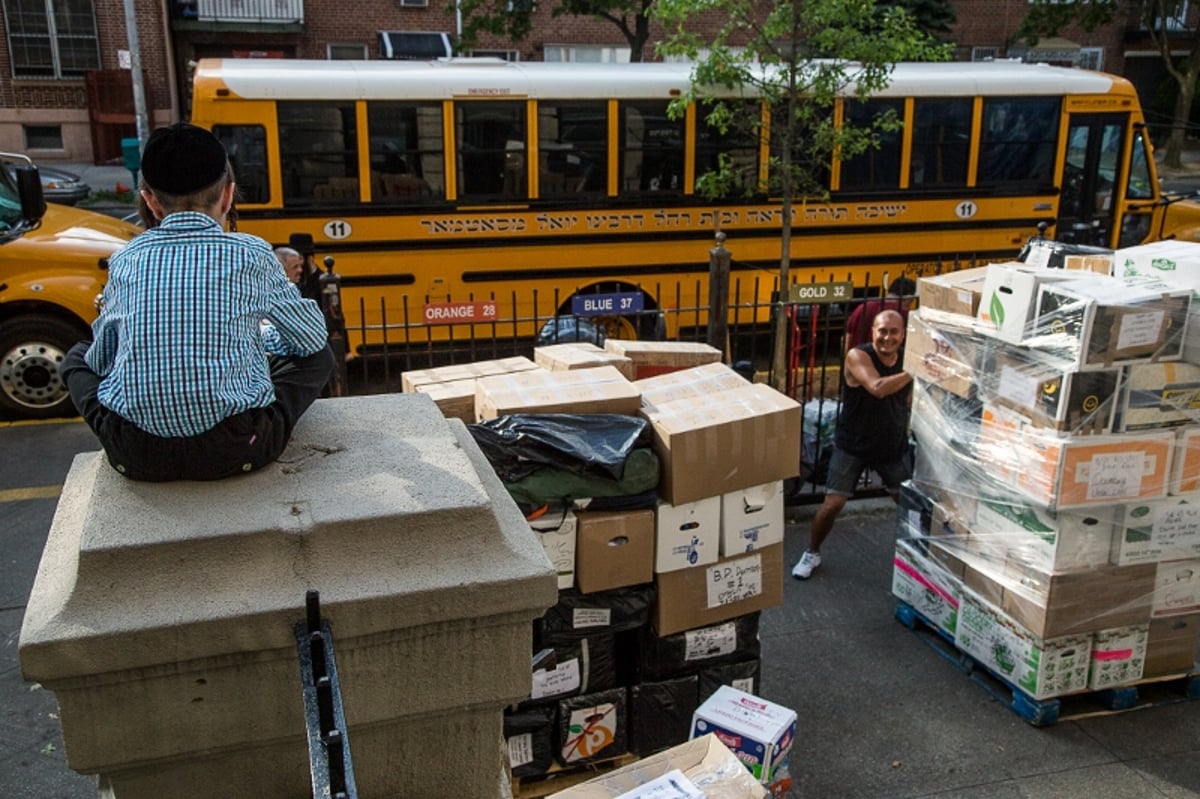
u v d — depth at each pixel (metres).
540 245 9.16
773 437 3.75
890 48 8.11
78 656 1.59
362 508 1.81
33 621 1.60
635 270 9.42
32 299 8.08
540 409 3.68
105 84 21.36
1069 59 28.70
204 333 1.87
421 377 4.37
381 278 8.91
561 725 3.76
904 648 4.92
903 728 4.29
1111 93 10.12
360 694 1.80
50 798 3.82
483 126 8.82
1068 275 4.12
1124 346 3.85
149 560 1.68
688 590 3.76
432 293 9.05
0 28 21.03
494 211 9.00
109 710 1.67
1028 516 4.20
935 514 4.80
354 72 8.60
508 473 3.47
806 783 3.93
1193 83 24.81
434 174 8.83
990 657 4.48
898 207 9.88
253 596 1.69
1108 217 10.49
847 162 9.67
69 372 2.06
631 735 3.88
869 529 6.29
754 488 3.79
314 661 1.58
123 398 1.83
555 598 1.84
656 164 9.26
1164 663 4.40
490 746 1.95
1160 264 4.11
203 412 1.84
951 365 4.57
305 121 8.48
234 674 1.71
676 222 9.39
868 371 5.27
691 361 4.70
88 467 2.19
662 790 2.28
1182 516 4.18
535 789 3.80
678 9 8.22
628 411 3.80
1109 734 4.26
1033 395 4.05
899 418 5.39
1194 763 4.07
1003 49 28.23
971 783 3.94
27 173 7.25
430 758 1.92
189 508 1.80
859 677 4.66
